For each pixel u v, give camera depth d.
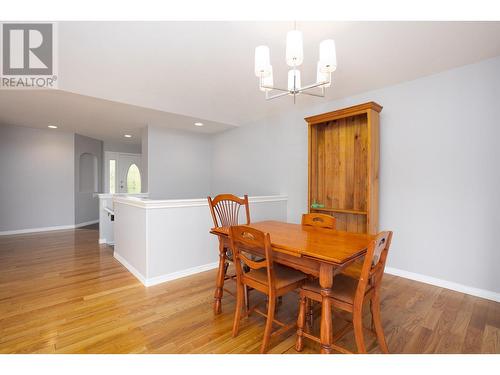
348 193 3.19
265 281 1.66
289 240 1.76
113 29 1.94
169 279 2.76
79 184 6.03
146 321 1.95
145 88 3.15
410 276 2.81
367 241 1.73
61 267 3.14
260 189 4.50
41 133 5.36
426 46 2.12
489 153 2.32
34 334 1.76
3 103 3.34
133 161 7.50
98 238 4.76
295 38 1.50
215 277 2.86
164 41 2.10
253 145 4.62
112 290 2.49
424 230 2.71
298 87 1.81
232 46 2.17
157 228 2.67
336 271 1.58
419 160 2.74
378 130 2.91
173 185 5.00
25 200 5.21
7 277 2.81
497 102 2.28
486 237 2.35
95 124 4.62
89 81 2.89
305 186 3.81
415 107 2.77
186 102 3.69
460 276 2.49
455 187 2.51
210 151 5.60
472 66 2.41
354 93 3.22
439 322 1.94
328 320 1.45
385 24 1.84
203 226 3.05
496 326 1.89
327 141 3.40
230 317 2.02
